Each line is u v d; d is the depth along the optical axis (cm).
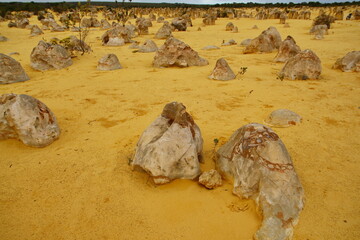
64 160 205
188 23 1338
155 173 170
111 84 398
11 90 374
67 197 167
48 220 150
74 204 161
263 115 284
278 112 268
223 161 183
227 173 177
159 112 292
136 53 655
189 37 943
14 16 1692
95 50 692
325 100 326
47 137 226
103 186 175
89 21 1282
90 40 875
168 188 172
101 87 384
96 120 275
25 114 222
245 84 391
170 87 380
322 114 285
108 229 143
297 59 420
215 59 579
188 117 192
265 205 146
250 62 549
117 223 147
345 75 436
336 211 154
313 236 138
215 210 154
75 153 214
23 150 220
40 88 383
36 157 210
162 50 508
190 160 175
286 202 148
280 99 330
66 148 222
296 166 196
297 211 149
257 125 184
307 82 402
